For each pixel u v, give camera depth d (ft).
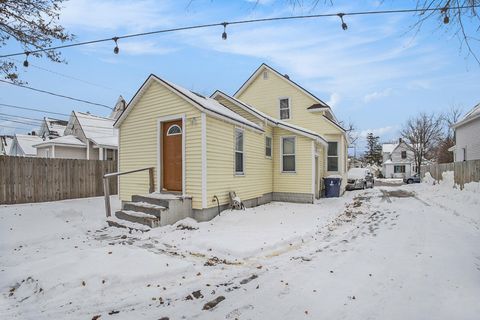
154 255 16.43
